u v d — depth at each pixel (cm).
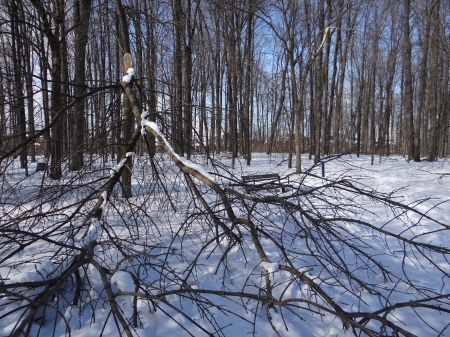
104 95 525
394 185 992
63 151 482
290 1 1284
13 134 440
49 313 297
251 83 1877
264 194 657
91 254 274
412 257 486
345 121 3241
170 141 517
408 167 1564
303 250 460
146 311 304
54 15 689
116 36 650
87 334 268
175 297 323
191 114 539
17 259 372
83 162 462
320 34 1361
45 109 448
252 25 1908
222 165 509
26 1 698
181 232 480
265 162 1958
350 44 2233
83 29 736
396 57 2136
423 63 1962
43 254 387
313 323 310
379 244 531
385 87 2523
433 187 942
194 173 357
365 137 3038
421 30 1966
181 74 835
